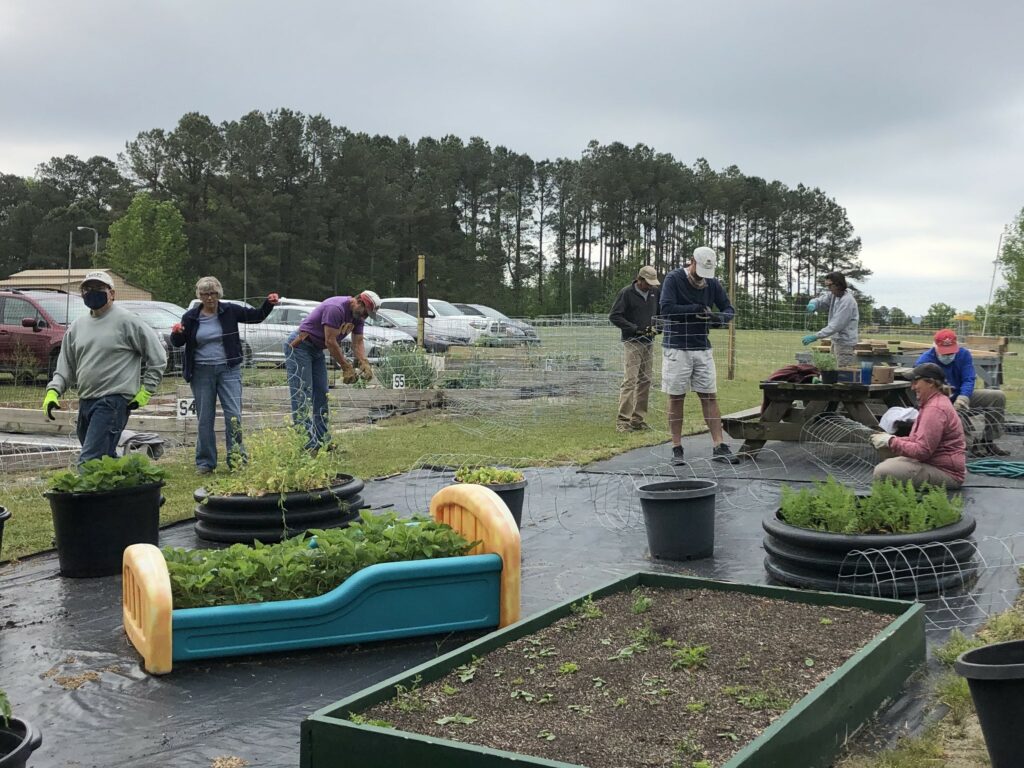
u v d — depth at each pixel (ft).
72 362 24.18
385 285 229.66
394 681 11.48
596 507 25.36
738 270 274.98
